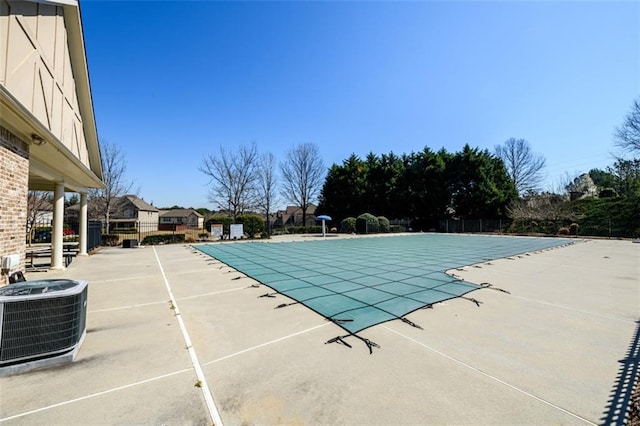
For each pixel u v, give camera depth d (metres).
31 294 2.77
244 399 2.26
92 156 10.14
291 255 11.75
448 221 30.58
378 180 34.09
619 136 25.44
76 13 6.92
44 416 2.03
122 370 2.71
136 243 15.89
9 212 4.62
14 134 4.77
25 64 4.95
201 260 10.40
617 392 2.38
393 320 4.11
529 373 2.69
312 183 38.47
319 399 2.26
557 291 5.86
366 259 10.50
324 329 3.80
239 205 31.06
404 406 2.17
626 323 4.07
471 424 1.97
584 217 24.59
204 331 3.73
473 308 4.71
